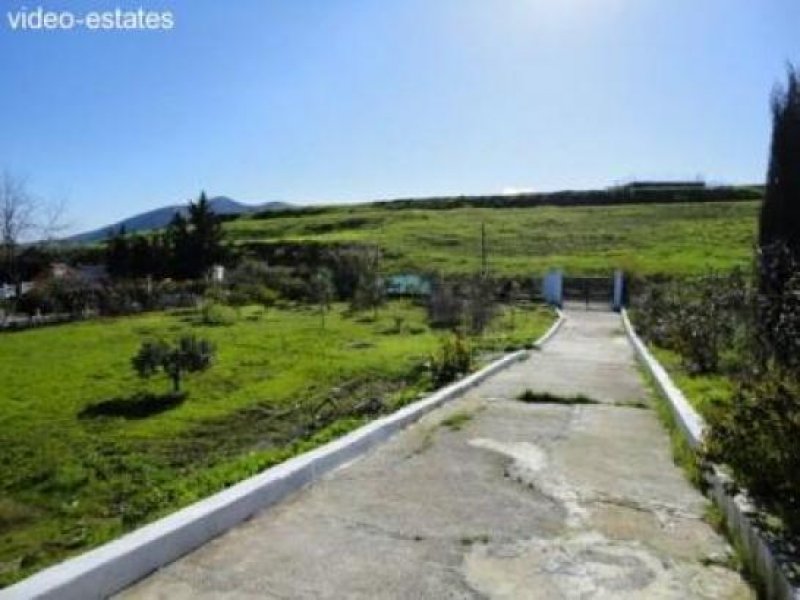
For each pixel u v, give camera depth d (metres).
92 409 14.13
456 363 14.17
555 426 9.16
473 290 27.33
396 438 8.23
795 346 8.23
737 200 85.88
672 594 4.38
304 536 5.07
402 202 100.88
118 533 6.98
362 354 19.78
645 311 23.38
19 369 18.17
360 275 37.16
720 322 13.79
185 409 14.11
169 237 53.53
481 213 83.00
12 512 9.46
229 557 4.66
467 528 5.36
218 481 7.58
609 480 6.73
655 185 101.06
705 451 5.68
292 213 98.81
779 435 5.00
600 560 4.85
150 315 31.81
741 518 4.97
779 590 4.04
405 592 4.27
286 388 15.77
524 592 4.34
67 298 33.50
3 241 42.53
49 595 3.66
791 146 12.52
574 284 43.22
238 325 27.39
